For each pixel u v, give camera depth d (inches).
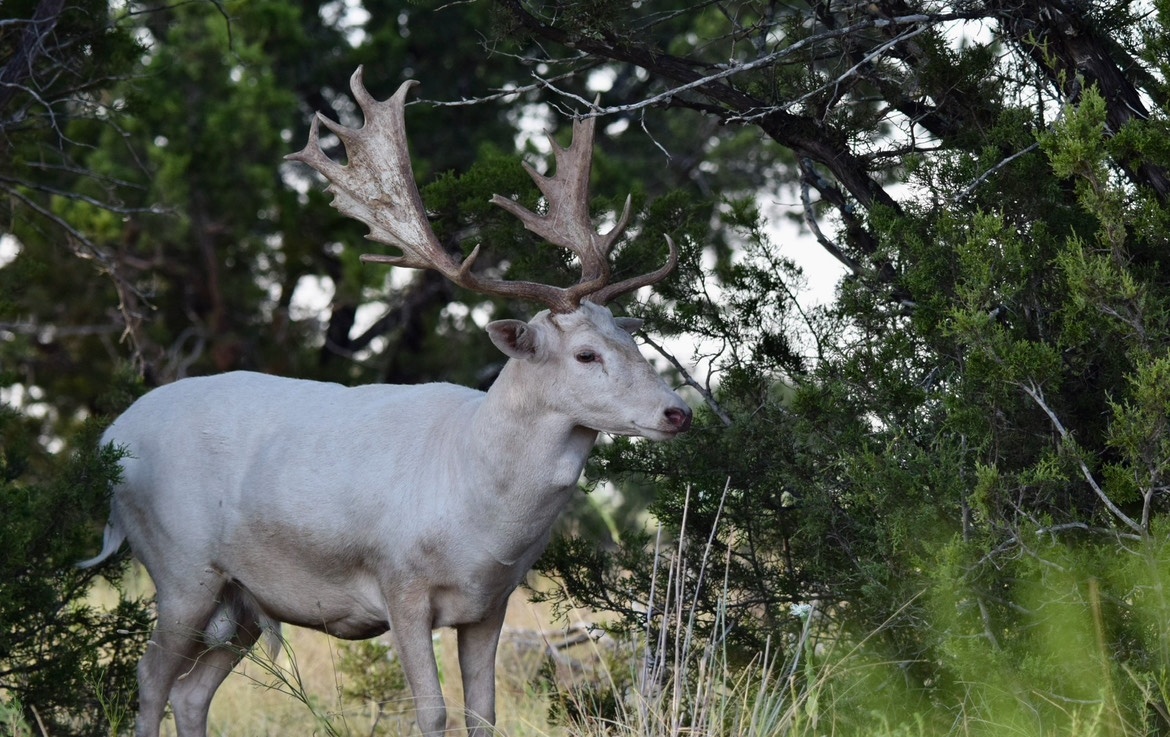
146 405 633.6
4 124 859.4
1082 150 490.9
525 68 1549.0
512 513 536.7
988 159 599.8
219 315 1464.1
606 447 703.1
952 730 524.7
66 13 893.2
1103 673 483.8
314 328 1582.2
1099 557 494.3
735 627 655.1
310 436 580.7
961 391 553.9
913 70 674.2
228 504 586.9
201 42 1418.6
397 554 549.0
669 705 561.9
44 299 1396.4
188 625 598.5
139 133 1348.4
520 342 526.6
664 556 693.3
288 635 920.3
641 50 707.4
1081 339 510.9
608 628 681.0
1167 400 463.2
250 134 1403.8
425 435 562.9
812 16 721.0
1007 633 525.3
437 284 1537.9
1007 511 543.5
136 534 615.8
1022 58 665.0
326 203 1422.2
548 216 563.5
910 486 538.6
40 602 604.4
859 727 539.2
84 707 649.6
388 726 703.7
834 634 648.4
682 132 1617.9
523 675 763.4
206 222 1412.4
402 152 567.2
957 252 554.9
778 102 716.0
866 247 716.0
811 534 609.6
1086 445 576.7
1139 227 517.0
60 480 602.9
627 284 561.9
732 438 665.6
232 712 733.9
